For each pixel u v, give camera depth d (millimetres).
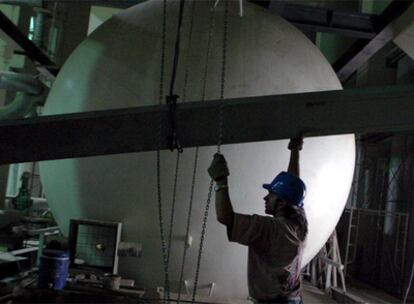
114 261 4777
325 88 5398
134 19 5539
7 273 5809
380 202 12219
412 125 3490
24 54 8594
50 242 4836
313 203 5113
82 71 5363
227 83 4891
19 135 3287
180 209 4758
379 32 7109
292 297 2947
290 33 5738
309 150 5066
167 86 4855
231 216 2818
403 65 11289
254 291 2957
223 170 2873
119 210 4887
